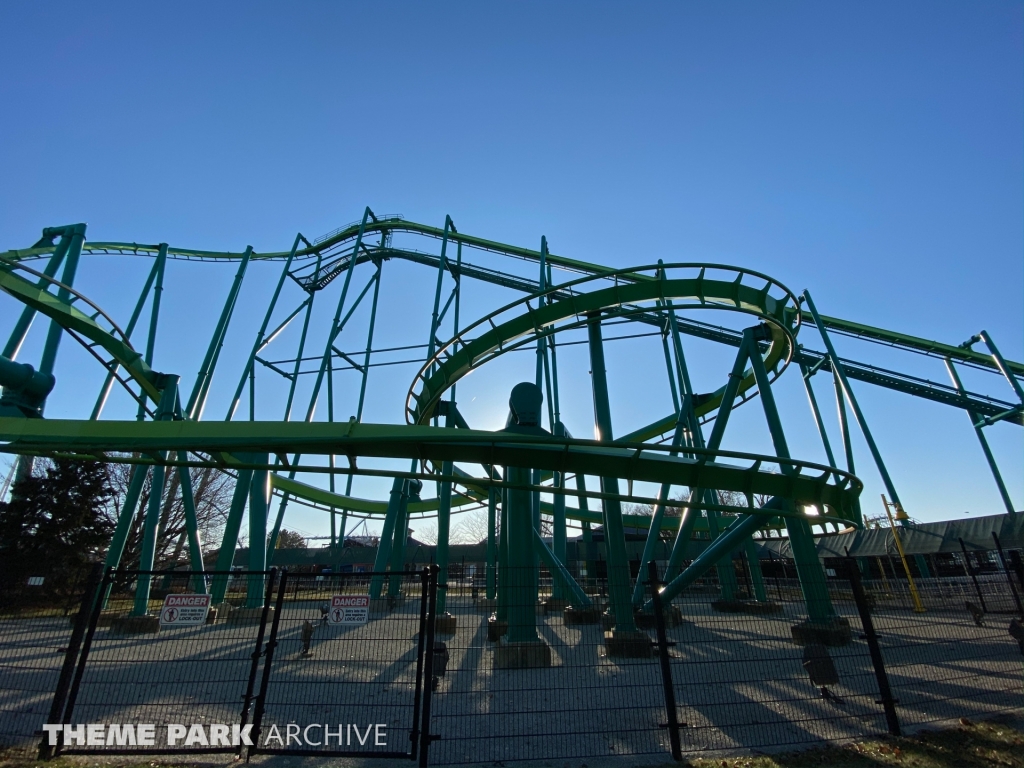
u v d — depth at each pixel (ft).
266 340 102.22
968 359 115.34
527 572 39.73
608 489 44.34
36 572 79.30
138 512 117.39
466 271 127.13
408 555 146.92
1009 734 21.44
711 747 20.83
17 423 39.73
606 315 57.16
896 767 18.67
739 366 55.52
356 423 38.96
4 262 49.37
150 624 54.70
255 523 72.54
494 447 39.96
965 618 59.52
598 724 23.89
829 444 86.12
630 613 41.11
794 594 78.79
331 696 29.07
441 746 21.44
